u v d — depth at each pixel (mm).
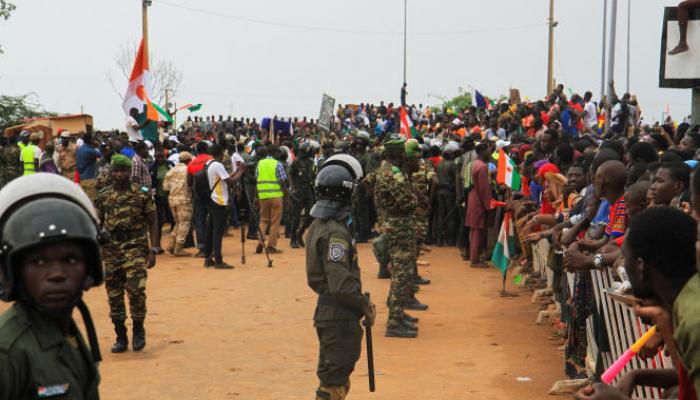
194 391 6883
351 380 7121
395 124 35188
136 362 7863
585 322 6766
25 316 2330
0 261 2312
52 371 2293
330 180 5277
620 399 2744
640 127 21656
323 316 5242
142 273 8203
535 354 8031
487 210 14117
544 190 9859
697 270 2480
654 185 5461
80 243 2375
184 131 33969
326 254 5152
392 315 8922
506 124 26047
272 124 23203
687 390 2502
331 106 22797
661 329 2625
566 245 6625
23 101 36125
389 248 9055
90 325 2580
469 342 8609
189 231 17000
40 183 2408
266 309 10438
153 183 17078
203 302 10898
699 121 10289
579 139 13266
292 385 7043
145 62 17500
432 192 15680
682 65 10219
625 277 4453
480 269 13977
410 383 7008
